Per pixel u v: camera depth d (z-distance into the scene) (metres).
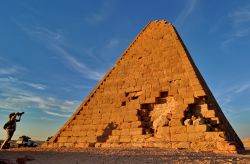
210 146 15.62
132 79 23.25
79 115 23.55
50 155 10.54
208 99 18.84
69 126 23.14
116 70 25.11
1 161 8.12
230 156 11.84
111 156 10.80
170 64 21.80
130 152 12.95
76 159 9.72
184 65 20.70
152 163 8.95
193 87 19.00
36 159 9.26
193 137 16.62
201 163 9.05
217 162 9.35
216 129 16.73
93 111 23.19
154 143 17.69
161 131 18.16
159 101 20.66
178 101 19.22
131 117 20.52
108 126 21.20
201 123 16.89
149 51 24.39
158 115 20.05
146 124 20.14
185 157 10.87
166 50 23.16
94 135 21.33
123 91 23.02
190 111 18.56
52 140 22.78
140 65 23.84
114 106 22.44
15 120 21.52
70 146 21.33
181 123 17.83
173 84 20.39
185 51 21.84
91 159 9.80
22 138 29.34
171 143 17.08
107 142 20.02
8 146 20.80
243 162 9.41
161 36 24.80
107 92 23.89
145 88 21.81
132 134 19.42
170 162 9.24
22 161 8.63
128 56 25.50
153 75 22.17
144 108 21.03
